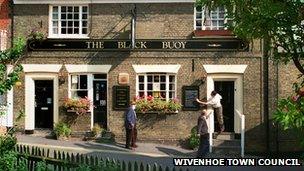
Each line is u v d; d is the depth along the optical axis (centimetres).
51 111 2273
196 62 2208
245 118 2186
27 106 2252
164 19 2211
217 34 2195
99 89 2245
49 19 2252
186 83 2208
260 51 2186
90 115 2227
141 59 2220
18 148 1302
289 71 2173
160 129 2202
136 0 2208
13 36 2244
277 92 2180
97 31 2231
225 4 1017
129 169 1083
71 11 2258
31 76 2252
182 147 2144
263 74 2186
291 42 1002
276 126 2158
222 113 2219
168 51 2211
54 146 1986
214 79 2211
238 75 2194
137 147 2086
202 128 1884
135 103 2183
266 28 972
